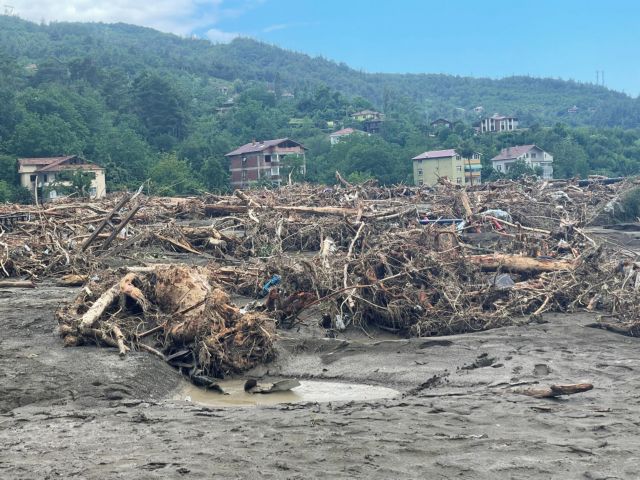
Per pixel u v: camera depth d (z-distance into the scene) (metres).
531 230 30.83
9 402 13.76
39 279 25.88
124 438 11.15
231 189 87.25
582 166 109.38
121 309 18.56
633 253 31.00
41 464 9.92
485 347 17.25
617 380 14.40
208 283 18.89
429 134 138.12
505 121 176.12
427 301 20.11
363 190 45.19
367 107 180.50
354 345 17.94
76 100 114.69
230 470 9.46
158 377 15.61
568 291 21.42
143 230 32.09
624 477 9.01
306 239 30.61
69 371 15.36
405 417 11.95
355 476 9.19
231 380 16.70
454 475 9.20
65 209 37.97
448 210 38.12
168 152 109.75
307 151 110.19
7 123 97.88
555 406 12.55
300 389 15.58
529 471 9.29
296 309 19.86
